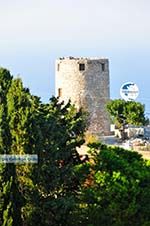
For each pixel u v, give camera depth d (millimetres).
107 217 76500
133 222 80188
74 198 72000
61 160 73750
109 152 84812
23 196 66250
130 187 78188
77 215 73438
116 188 77000
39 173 67250
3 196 62875
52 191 68688
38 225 67625
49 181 68312
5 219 62344
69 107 79062
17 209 64312
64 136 72500
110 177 77812
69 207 69125
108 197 76562
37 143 67062
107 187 77125
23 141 66188
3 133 64062
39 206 67438
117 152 94625
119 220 77312
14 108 66062
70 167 71250
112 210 76250
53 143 69562
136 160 94625
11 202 63125
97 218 76000
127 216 78062
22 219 66062
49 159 68562
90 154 84562
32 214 67250
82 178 75188
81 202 76000
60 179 70125
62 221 69125
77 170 75375
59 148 71750
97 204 76125
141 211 81000
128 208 77562
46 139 69625
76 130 77750
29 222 67188
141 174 83500
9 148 64562
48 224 68125
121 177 78125
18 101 66250
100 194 76375
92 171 80875
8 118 65625
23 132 66000
